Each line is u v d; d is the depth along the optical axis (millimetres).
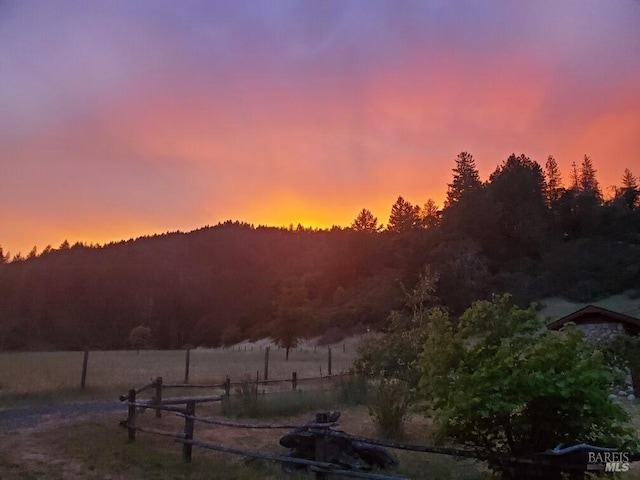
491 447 5637
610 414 5012
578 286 61719
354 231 95250
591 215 80125
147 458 8375
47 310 105625
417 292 13617
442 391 5711
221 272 133625
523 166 87812
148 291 117500
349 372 16188
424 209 95688
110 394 16672
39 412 13273
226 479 7297
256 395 13453
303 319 49188
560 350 5238
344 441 7797
